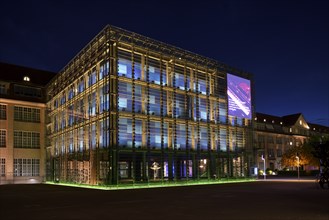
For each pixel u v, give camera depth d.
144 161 36.88
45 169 50.88
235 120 48.12
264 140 82.38
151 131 38.16
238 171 47.16
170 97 40.50
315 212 14.74
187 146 40.97
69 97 45.41
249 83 51.25
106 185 33.38
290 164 70.38
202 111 44.00
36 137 51.16
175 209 16.48
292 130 93.75
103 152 35.12
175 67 41.94
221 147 45.53
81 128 40.91
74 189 32.88
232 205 17.78
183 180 39.81
